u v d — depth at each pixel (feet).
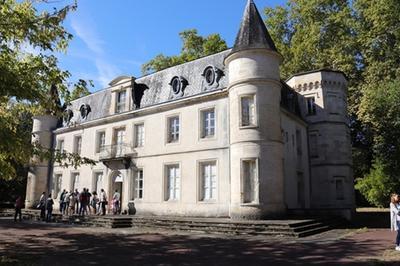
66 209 87.25
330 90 96.07
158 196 81.00
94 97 106.01
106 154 93.35
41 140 112.16
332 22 117.91
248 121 68.28
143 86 92.63
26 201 108.78
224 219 64.49
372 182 106.32
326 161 92.68
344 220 72.54
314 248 41.19
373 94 84.23
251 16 73.26
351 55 109.81
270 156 65.92
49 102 35.37
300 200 87.45
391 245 42.19
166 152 81.61
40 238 52.80
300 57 122.21
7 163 32.63
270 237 51.67
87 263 33.78
